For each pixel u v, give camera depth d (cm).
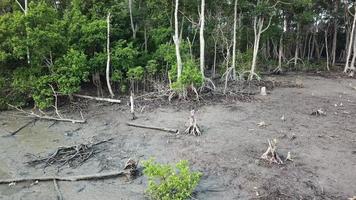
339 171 1369
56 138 1809
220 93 2595
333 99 2542
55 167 1467
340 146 1612
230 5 3095
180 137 1770
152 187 1169
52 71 2347
